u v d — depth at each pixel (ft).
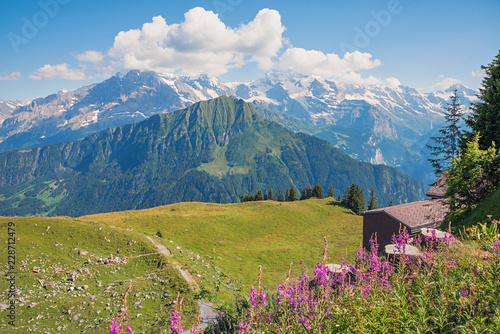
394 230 126.62
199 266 201.05
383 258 25.94
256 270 238.68
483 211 70.69
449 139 148.87
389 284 22.49
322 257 22.11
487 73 122.93
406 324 19.15
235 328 28.84
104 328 141.08
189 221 336.90
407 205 147.43
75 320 149.89
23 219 235.40
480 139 117.50
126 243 232.32
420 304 20.39
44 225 232.32
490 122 113.91
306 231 366.02
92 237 231.30
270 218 393.29
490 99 115.96
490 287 21.09
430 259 25.72
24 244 205.77
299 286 21.94
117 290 176.76
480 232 29.66
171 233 307.37
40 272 183.93
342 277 22.75
